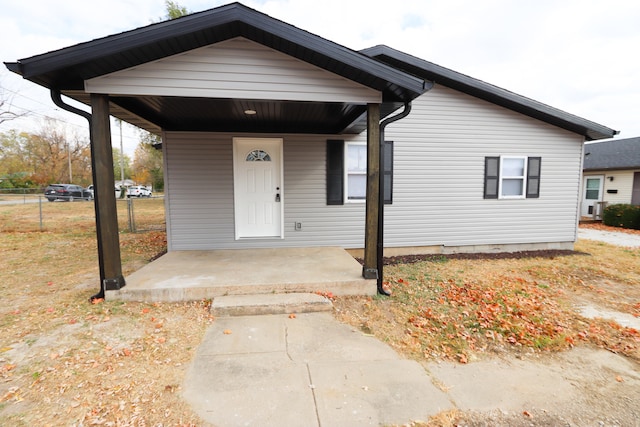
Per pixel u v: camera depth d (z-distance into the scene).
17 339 2.72
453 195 6.58
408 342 2.86
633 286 4.60
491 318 3.33
